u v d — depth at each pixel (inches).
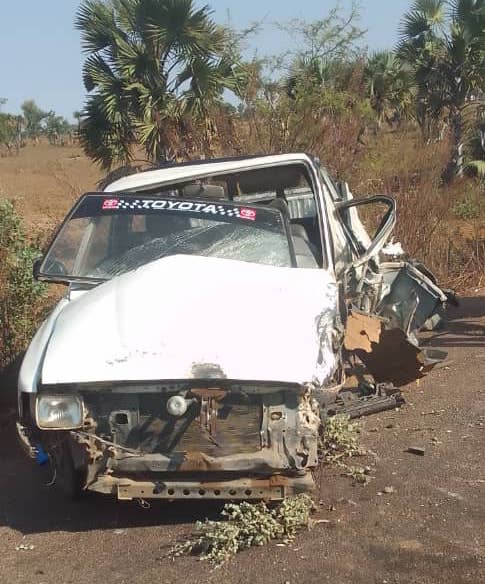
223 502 179.8
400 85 856.9
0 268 258.5
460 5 895.7
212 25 524.1
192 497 161.6
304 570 147.3
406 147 442.3
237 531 156.9
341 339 191.6
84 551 162.7
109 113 532.7
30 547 166.4
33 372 170.7
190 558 155.6
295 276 195.0
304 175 250.7
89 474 162.2
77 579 150.8
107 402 161.9
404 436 219.0
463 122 880.9
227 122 447.2
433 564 146.9
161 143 508.1
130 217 216.2
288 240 211.3
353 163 427.8
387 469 195.2
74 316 180.1
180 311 171.0
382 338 227.0
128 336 166.2
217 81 511.8
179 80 526.3
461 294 428.1
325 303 185.8
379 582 141.6
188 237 210.5
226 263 193.9
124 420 161.3
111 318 173.5
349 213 272.1
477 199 528.4
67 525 175.9
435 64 904.9
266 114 438.9
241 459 159.2
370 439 218.1
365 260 226.1
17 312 258.5
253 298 178.1
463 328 349.7
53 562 158.9
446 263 439.5
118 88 535.8
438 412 238.1
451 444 210.5
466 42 879.7
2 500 193.8
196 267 188.5
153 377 158.2
